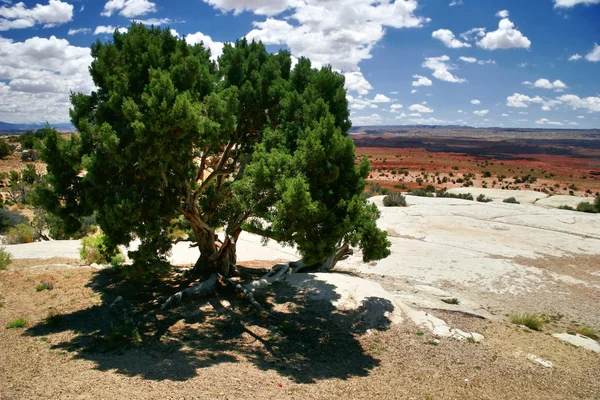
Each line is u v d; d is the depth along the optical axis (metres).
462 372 7.88
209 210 11.75
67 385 6.42
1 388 6.21
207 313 10.30
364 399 6.58
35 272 13.48
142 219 8.77
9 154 71.75
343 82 9.80
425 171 95.12
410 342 9.11
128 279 12.71
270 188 8.51
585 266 16.91
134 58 9.10
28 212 33.97
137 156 8.30
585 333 10.41
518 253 18.28
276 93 10.26
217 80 10.47
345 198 8.34
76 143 9.23
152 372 7.12
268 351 8.44
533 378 7.73
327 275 12.67
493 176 88.12
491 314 11.52
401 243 19.55
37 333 8.88
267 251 18.28
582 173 104.56
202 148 8.87
